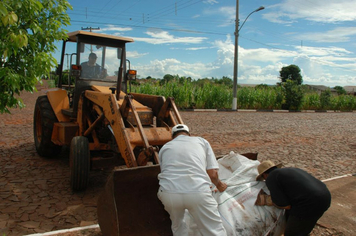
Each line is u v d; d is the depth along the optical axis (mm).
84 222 4102
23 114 13180
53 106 6512
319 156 8375
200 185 2977
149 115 5168
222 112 19656
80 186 4992
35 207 4457
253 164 3939
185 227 3219
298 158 8055
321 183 3211
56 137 6566
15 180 5457
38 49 4562
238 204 3410
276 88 26453
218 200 3438
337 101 30703
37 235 3604
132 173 3447
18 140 8477
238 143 9531
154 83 20641
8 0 3936
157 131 4711
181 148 3195
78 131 6039
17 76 4152
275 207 3475
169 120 5156
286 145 9617
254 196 3504
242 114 18812
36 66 4426
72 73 5973
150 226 3590
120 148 4477
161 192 3053
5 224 3908
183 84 20812
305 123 15695
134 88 20312
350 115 23828
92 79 6367
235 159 4051
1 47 3898
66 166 6469
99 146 5531
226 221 3248
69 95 6973
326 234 4047
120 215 3484
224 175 3986
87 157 4930
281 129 12875
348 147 9758
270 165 3689
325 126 14852
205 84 22000
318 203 3023
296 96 25516
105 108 5000
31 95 24891
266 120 15953
